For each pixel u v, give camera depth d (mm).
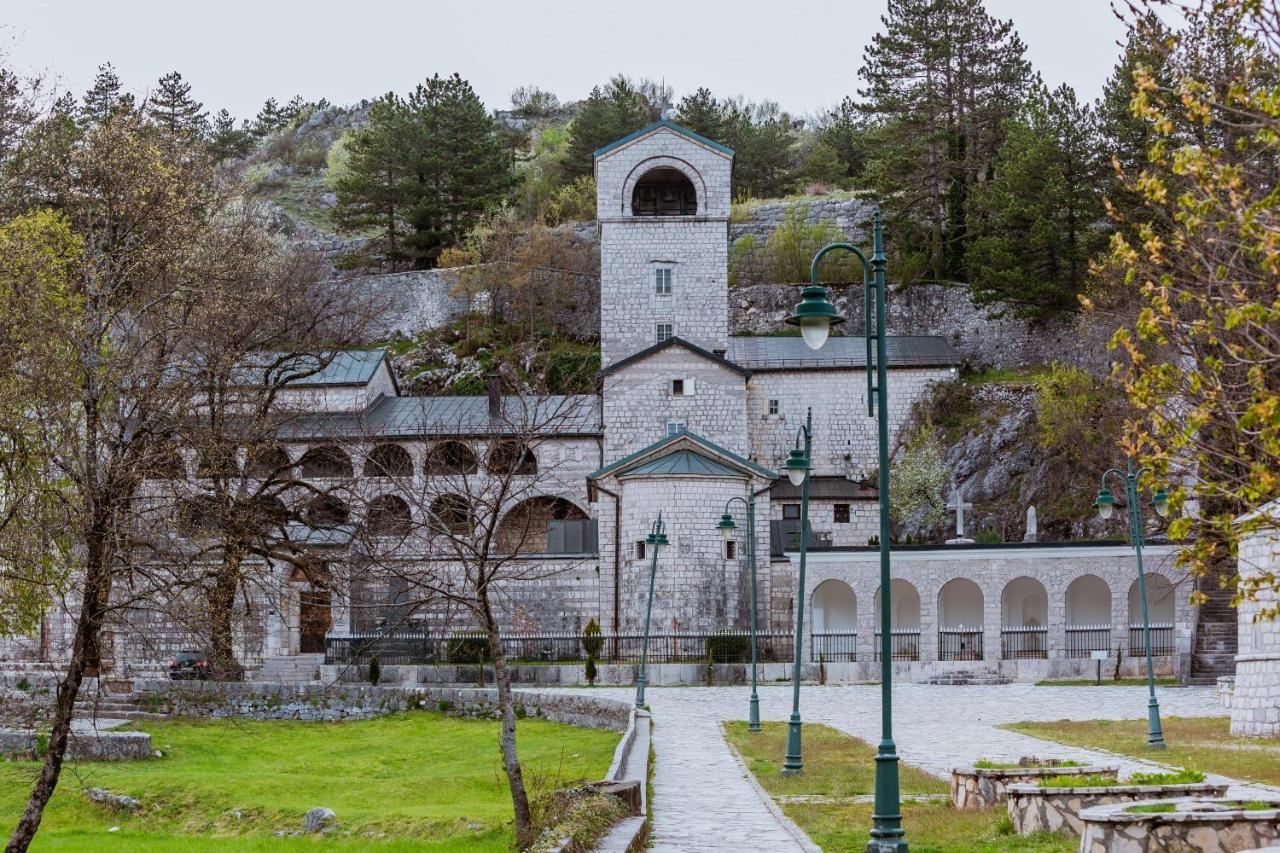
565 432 68500
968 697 47500
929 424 73812
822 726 38188
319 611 63906
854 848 18984
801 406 75062
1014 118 85438
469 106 107500
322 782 34938
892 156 92062
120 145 44094
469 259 98688
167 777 34875
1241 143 15133
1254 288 18562
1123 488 65625
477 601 25922
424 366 87375
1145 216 65188
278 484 51094
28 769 36344
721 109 132750
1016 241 79938
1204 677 52062
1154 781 19438
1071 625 59031
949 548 57031
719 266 70438
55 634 54531
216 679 47281
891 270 91875
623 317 70375
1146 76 16125
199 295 44875
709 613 58969
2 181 44844
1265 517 15805
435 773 35719
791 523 69625
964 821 21188
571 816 18844
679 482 59438
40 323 28156
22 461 27938
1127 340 15680
